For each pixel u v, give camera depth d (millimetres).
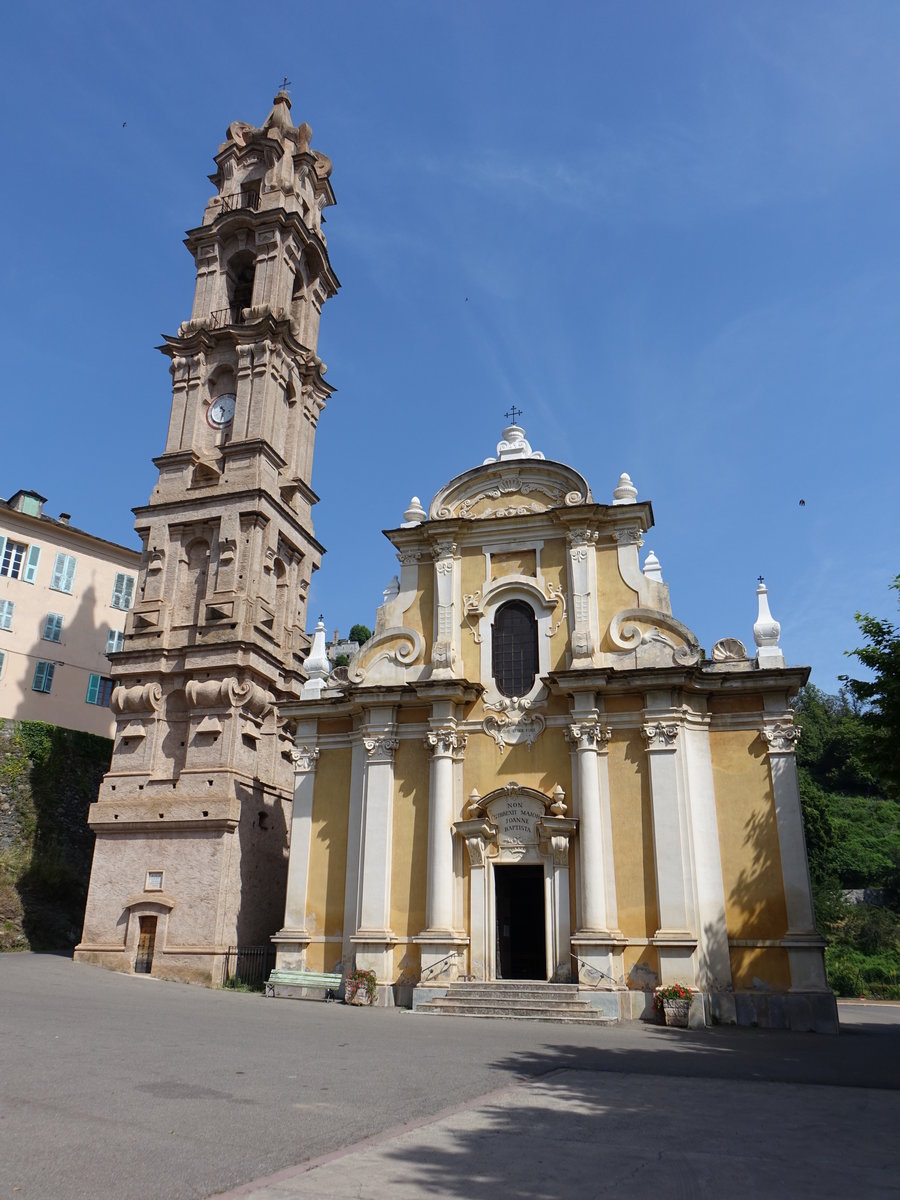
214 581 34594
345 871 27969
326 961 27266
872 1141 9406
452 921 25766
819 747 85062
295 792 29312
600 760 26078
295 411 39500
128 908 31000
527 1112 10469
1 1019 15961
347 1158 8039
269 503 35906
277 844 34094
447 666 28188
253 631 33500
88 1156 7625
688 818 24906
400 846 27203
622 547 28375
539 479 29828
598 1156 8484
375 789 27672
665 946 23609
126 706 33562
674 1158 8508
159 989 26188
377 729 28266
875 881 66938
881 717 21344
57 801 38219
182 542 35781
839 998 46594
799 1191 7477
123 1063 12320
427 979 24984
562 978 24562
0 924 33500
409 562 30500
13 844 36062
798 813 24578
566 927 24953
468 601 29156
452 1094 11547
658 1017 23141
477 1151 8516
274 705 34531
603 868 24953
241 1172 7410
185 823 31156
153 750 33125
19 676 43969
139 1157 7684
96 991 23578
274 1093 10914
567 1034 19781
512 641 28562
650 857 24812
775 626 26828
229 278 41312
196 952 29594
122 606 49375
